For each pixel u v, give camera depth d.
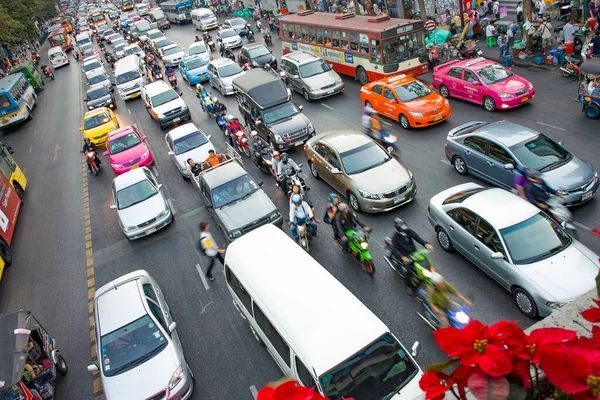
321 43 25.84
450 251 10.80
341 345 6.91
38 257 15.31
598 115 14.62
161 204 14.85
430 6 27.47
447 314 8.45
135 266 13.49
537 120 15.70
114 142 20.05
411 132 17.30
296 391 1.41
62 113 32.62
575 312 3.25
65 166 22.72
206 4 62.50
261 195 13.58
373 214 13.06
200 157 17.55
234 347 9.77
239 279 8.80
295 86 23.69
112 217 16.73
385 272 10.81
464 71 18.02
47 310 12.53
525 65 20.48
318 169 14.79
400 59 21.27
